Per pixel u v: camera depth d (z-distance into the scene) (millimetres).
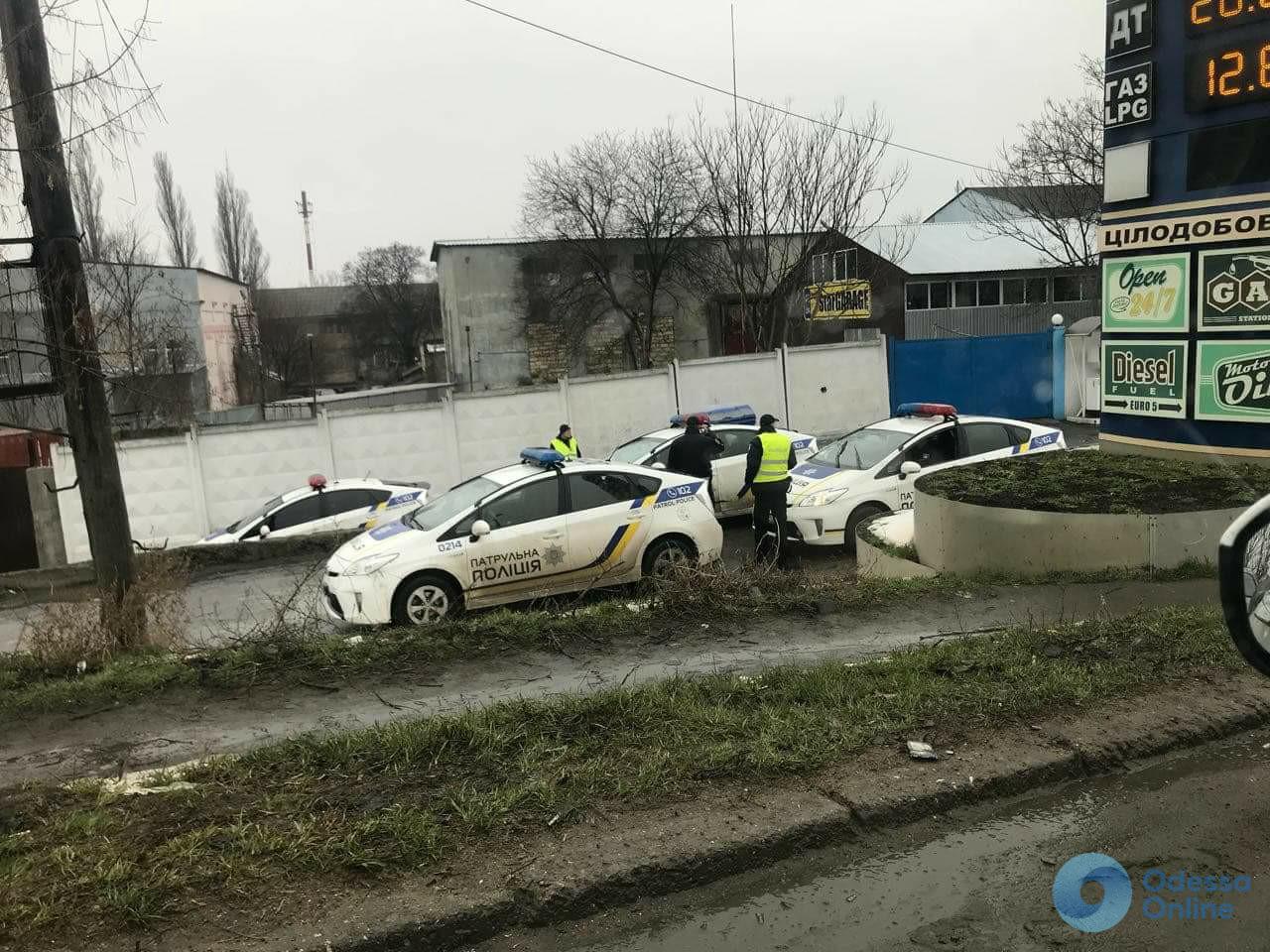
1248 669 5285
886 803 3922
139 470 19000
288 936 3084
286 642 6496
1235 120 9133
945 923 3260
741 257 28016
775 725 4648
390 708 5441
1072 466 10000
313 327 67938
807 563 11383
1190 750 4555
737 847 3611
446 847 3594
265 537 13648
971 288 36844
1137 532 7828
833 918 3314
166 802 4012
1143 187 9953
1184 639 5777
